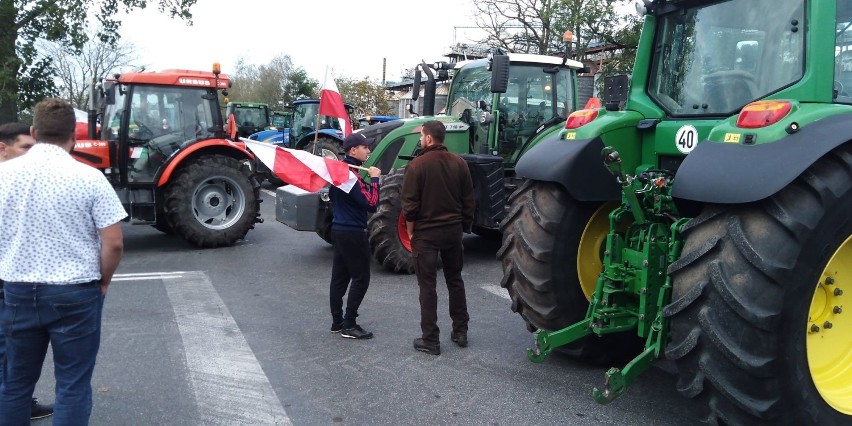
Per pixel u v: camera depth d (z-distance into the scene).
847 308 3.05
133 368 4.21
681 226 3.23
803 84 3.04
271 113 23.36
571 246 3.92
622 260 3.66
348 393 3.84
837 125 2.68
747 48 3.37
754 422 2.73
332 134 14.89
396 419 3.50
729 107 3.44
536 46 18.92
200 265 7.43
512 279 4.16
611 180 3.78
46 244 2.67
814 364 2.98
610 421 3.44
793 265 2.60
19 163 2.71
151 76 8.38
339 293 4.89
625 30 15.49
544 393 3.81
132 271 7.10
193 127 8.70
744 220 2.72
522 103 8.06
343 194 4.72
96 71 30.72
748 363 2.62
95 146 8.15
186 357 4.42
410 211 4.43
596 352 4.09
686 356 2.84
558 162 3.76
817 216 2.63
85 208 2.73
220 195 8.59
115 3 18.98
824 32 3.00
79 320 2.72
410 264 6.95
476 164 7.17
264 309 5.60
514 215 4.13
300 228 7.41
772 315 2.60
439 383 3.98
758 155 2.69
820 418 2.80
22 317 2.68
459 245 4.56
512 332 4.98
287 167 4.81
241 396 3.80
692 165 2.89
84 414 2.79
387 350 4.58
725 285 2.68
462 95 8.25
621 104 4.13
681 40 3.77
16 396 2.78
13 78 16.45
